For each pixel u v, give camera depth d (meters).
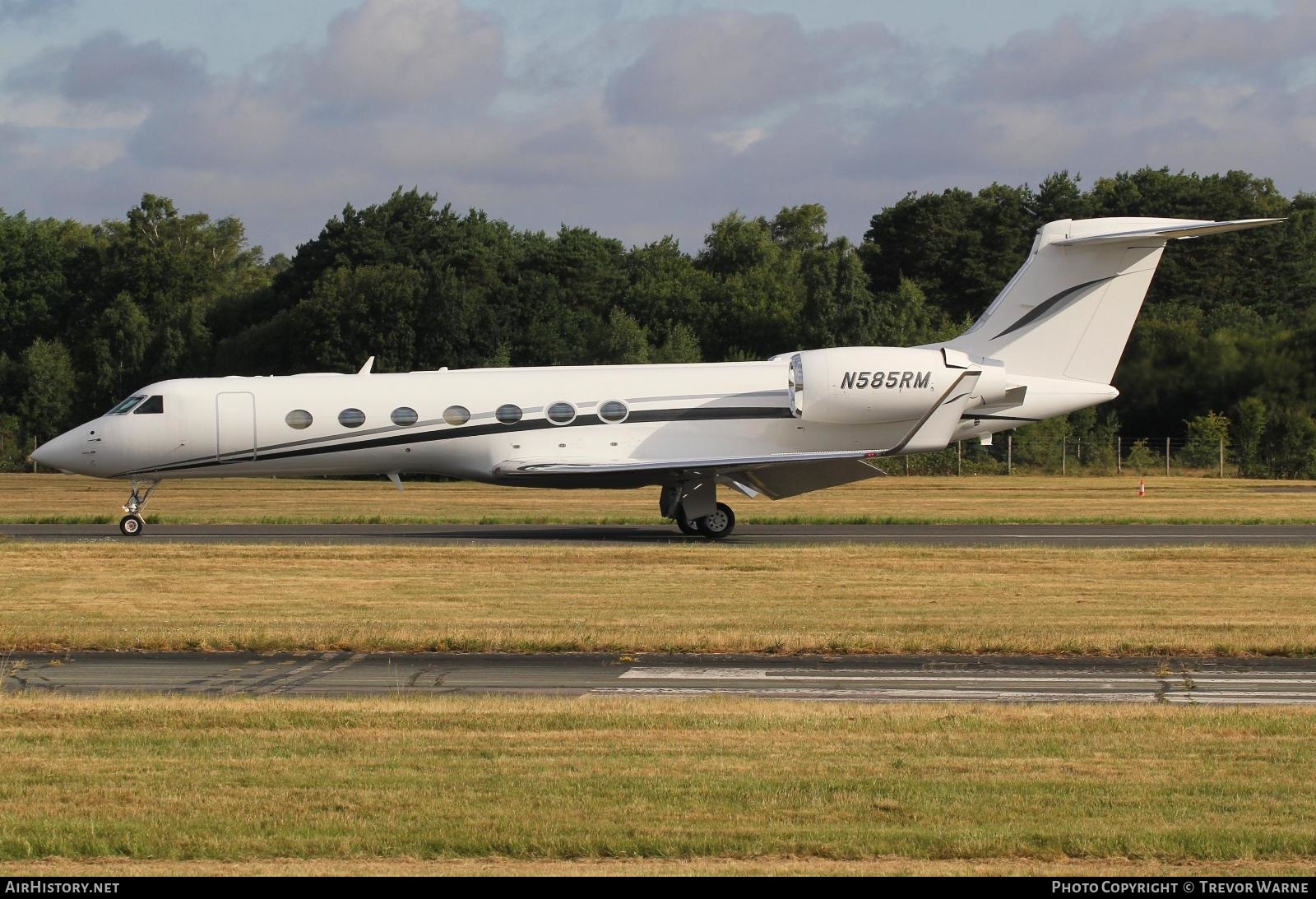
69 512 135.75
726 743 38.31
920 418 103.75
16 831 29.98
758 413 104.19
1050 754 36.97
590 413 103.38
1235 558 87.69
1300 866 27.84
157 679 51.62
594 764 35.78
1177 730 40.03
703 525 103.31
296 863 27.97
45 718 41.56
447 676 52.16
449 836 29.30
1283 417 195.25
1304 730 39.97
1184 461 199.00
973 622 62.78
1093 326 106.38
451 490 166.62
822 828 29.94
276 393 103.12
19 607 67.62
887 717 41.78
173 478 105.75
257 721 41.16
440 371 105.81
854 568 82.50
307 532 111.06
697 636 58.25
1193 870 27.56
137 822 30.61
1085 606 67.75
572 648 57.41
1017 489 168.38
